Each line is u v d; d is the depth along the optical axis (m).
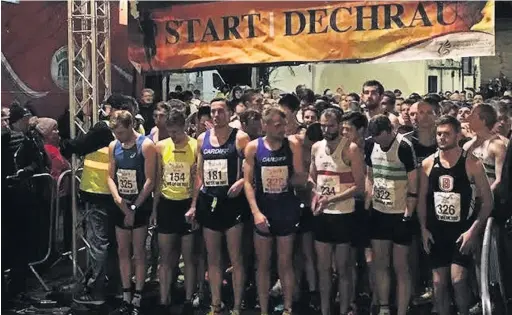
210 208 5.61
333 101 7.61
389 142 5.19
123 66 10.66
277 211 5.48
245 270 6.02
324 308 5.67
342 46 6.98
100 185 6.14
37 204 6.79
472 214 4.88
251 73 13.91
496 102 6.04
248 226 5.95
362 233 5.62
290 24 7.20
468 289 4.93
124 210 5.80
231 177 5.58
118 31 10.55
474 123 5.45
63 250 7.60
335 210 5.41
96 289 6.44
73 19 6.93
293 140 5.47
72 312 6.20
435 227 4.99
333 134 5.33
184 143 5.90
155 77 11.23
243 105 6.88
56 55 10.52
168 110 6.32
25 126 6.85
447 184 4.88
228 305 6.27
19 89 10.23
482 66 22.58
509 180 5.05
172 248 6.01
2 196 6.48
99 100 7.89
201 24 7.58
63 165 7.71
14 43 10.19
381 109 6.61
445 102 7.10
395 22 6.76
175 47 7.71
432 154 5.46
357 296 6.14
